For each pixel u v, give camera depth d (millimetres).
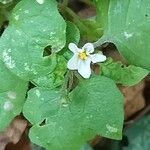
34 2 86
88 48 87
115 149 128
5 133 107
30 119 89
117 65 90
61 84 88
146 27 89
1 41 86
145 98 133
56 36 85
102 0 91
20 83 91
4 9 96
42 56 86
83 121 88
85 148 120
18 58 86
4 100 91
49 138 90
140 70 89
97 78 88
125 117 129
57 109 89
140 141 128
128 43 90
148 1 88
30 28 86
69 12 97
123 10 90
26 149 120
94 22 96
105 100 87
